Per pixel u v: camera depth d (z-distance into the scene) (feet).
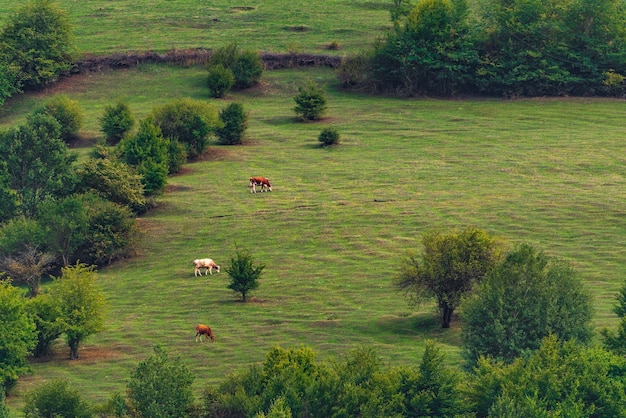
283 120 406.21
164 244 283.18
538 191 309.22
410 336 211.82
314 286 245.65
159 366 163.84
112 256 276.21
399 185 320.70
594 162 338.54
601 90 430.20
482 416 159.12
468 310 188.14
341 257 263.90
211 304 239.50
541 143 363.97
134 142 327.67
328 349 205.16
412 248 266.98
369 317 224.74
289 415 145.69
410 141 373.20
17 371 196.03
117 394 167.12
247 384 166.30
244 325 223.71
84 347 218.79
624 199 297.53
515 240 268.41
